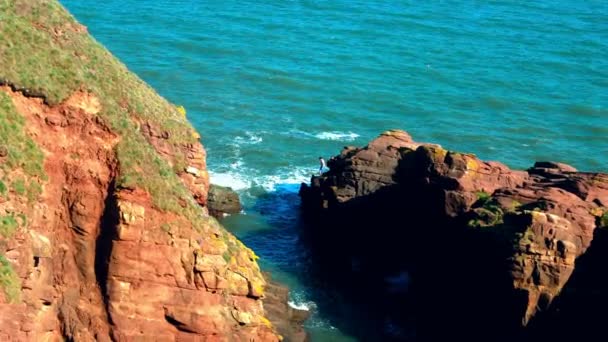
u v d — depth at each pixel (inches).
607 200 3425.2
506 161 5177.2
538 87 6348.4
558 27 7795.3
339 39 7007.9
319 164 4849.9
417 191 3799.2
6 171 2331.4
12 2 2844.5
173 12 7288.4
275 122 5344.5
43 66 2490.2
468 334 3339.1
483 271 3321.9
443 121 5639.8
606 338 3112.7
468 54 6899.6
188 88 5748.0
